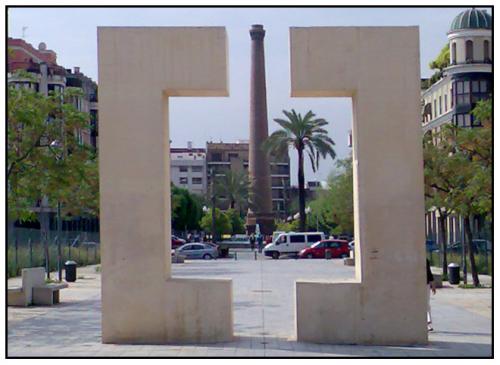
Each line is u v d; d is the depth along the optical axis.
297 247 59.50
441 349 13.78
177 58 14.14
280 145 62.56
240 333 16.02
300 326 14.30
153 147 14.17
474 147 25.34
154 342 14.14
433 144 28.69
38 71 64.44
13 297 22.73
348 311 14.15
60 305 23.23
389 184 14.11
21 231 37.66
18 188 22.48
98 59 14.23
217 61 14.11
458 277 29.34
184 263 50.97
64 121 24.08
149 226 14.16
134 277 14.17
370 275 14.11
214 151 153.38
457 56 57.38
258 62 86.38
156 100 14.16
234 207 103.19
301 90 14.10
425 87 65.25
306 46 14.11
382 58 14.15
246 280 33.09
